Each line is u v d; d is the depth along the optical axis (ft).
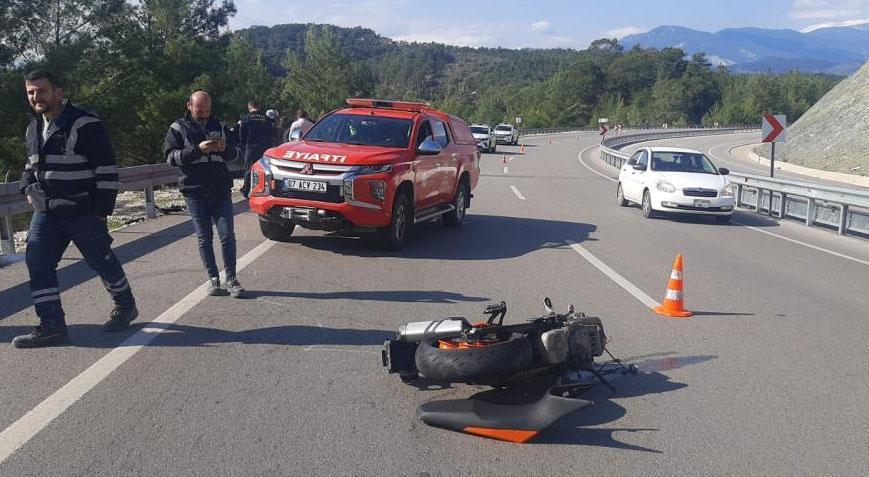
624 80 617.21
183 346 20.16
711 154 195.83
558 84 593.42
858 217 48.21
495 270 32.12
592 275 31.89
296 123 54.70
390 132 37.81
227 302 24.81
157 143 131.54
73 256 32.24
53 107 19.34
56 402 16.21
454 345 16.85
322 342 20.90
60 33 108.58
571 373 18.58
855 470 14.20
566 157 145.59
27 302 24.59
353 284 28.27
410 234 41.73
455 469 13.70
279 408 16.25
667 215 56.90
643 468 13.99
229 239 25.54
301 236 38.73
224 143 24.38
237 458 13.88
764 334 23.58
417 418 15.88
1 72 97.40
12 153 94.68
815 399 17.92
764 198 61.46
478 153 48.42
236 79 201.26
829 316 26.32
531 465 13.97
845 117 165.48
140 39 126.62
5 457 13.71
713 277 32.81
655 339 22.59
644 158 58.08
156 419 15.51
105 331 21.26
